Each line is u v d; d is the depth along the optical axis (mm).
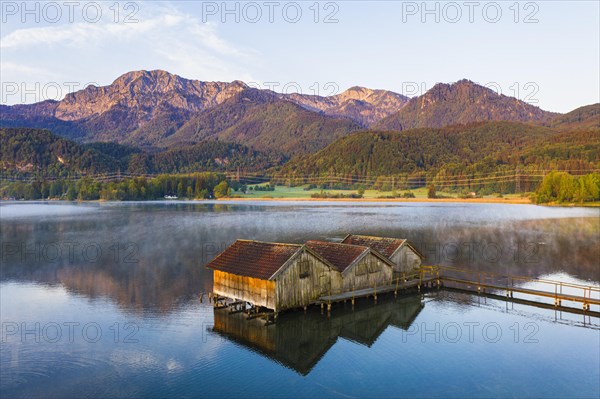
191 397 27156
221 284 45062
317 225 119062
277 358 33000
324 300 42938
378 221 128500
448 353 33969
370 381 29406
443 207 186875
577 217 133250
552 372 30594
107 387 28422
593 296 49562
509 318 42438
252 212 167250
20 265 66375
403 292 51500
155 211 174625
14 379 29469
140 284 54688
